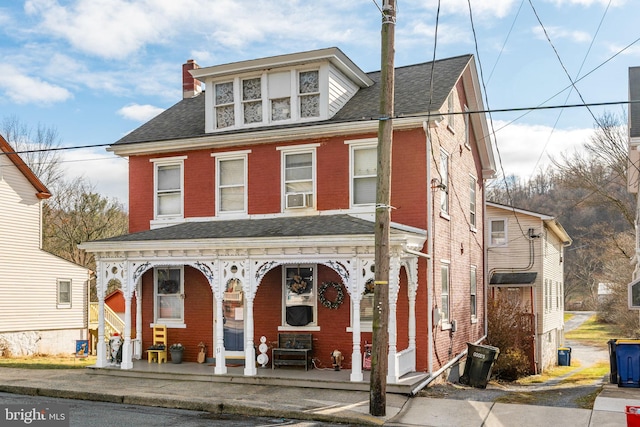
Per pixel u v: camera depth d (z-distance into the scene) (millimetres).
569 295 76562
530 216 28203
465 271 20062
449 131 18547
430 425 11328
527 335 25375
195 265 15828
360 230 14336
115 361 17172
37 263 25484
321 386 14305
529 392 15094
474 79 20484
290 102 17797
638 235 21312
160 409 12805
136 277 16422
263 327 17219
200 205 18500
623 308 42156
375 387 11844
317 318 16703
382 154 12148
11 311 24141
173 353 17516
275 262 15031
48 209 43531
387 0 12227
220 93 18688
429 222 15977
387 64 12172
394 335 14023
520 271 28219
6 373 16922
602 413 11875
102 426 11078
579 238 54875
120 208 48344
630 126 16641
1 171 24125
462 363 19172
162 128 19938
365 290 16141
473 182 22219
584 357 35781
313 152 17328
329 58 17328
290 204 17344
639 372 14758
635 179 22562
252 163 17984
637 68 20281
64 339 26516
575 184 34875
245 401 12875
